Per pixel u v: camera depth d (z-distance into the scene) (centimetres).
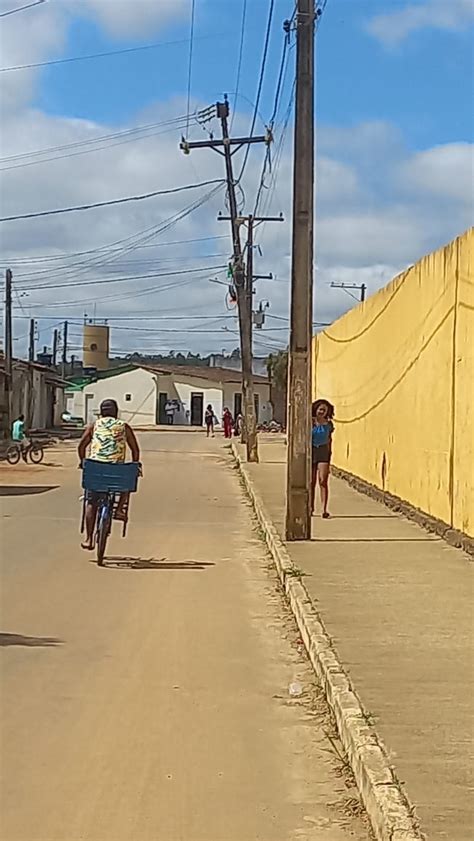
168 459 4025
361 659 837
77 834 545
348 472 2677
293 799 597
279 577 1312
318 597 1090
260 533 1792
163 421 9044
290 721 743
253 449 3684
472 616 1002
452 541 1471
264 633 1021
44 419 7125
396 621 978
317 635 916
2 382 5447
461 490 1472
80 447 1423
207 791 608
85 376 9212
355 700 721
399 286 1972
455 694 740
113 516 1410
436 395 1638
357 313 2550
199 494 2555
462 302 1468
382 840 520
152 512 2111
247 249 4059
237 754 672
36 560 1422
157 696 796
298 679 855
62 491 2527
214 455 4366
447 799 544
